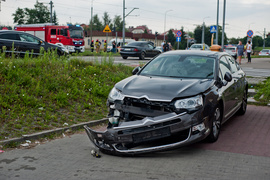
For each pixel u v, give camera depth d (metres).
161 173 4.07
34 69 8.83
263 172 4.18
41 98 7.27
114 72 11.39
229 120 7.29
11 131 5.53
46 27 34.12
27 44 14.20
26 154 4.77
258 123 7.02
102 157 4.67
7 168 4.20
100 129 6.44
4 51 9.55
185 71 5.89
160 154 4.82
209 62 6.09
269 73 17.08
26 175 3.98
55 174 4.02
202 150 5.04
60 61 10.38
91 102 7.93
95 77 9.95
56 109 7.02
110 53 12.58
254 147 5.28
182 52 6.57
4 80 7.64
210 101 5.04
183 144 4.65
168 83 5.24
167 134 4.59
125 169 4.20
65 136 5.81
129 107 4.89
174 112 4.65
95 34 83.69
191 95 4.79
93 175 4.00
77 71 9.79
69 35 32.22
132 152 4.59
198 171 4.16
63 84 8.46
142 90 4.99
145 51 25.11
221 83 5.73
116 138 4.63
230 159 4.65
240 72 7.47
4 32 13.66
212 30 27.69
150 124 4.55
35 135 5.49
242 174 4.09
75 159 4.58
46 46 14.90
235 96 6.65
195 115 4.70
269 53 51.16
